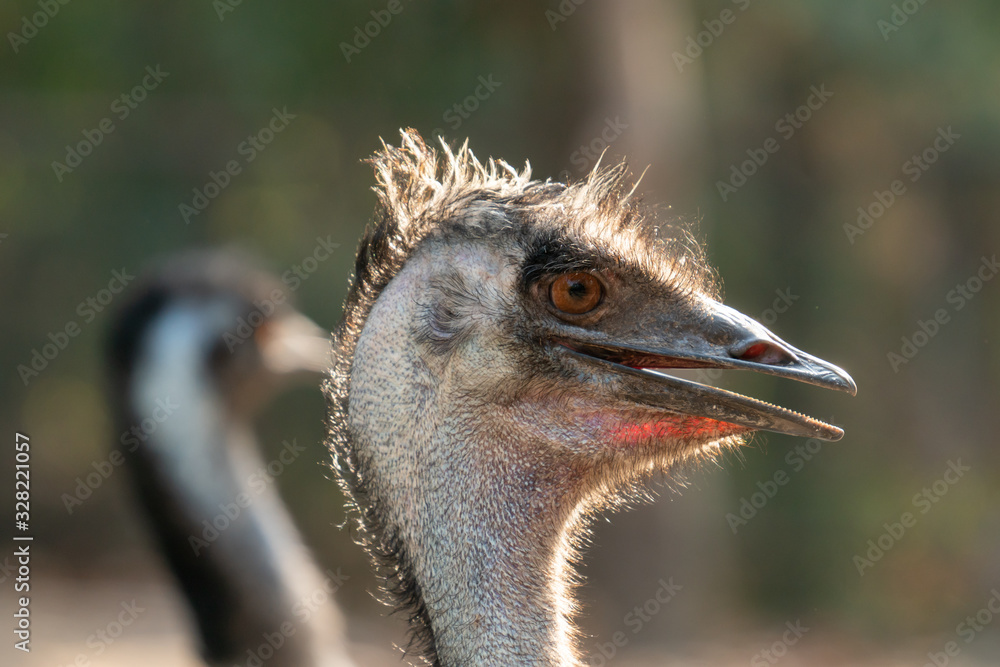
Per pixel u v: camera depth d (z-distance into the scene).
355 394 6.00
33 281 23.36
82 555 24.36
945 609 21.41
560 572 5.97
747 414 5.75
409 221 6.19
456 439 5.84
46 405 24.56
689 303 5.90
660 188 17.55
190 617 10.62
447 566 5.78
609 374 5.82
